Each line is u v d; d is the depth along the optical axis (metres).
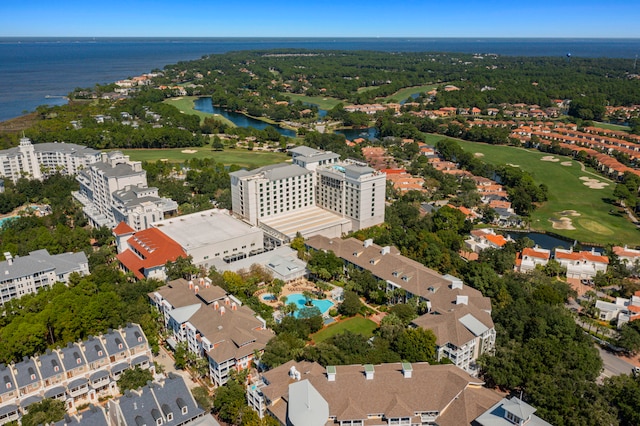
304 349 197.62
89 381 189.25
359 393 167.00
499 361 193.62
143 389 167.12
